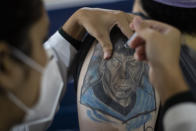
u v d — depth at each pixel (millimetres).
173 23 878
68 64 998
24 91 630
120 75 872
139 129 840
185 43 883
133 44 720
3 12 533
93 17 957
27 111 668
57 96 827
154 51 650
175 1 846
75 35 1002
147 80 859
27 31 576
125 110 846
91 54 931
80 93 898
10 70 577
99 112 859
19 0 545
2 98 612
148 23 729
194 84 786
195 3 843
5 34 547
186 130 603
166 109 643
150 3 886
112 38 930
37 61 631
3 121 648
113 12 961
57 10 2057
